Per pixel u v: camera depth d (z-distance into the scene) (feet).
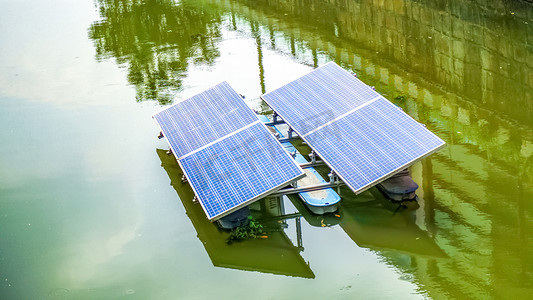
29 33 58.75
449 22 52.06
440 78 44.24
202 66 49.08
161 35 55.72
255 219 31.48
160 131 40.47
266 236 30.45
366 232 30.25
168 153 37.93
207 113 36.37
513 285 26.23
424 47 48.98
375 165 30.01
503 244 28.68
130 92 45.98
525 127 37.63
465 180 33.37
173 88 45.93
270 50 50.88
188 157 33.40
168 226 31.78
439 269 27.50
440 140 29.91
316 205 31.14
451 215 30.91
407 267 27.81
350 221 31.07
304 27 54.95
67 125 42.27
